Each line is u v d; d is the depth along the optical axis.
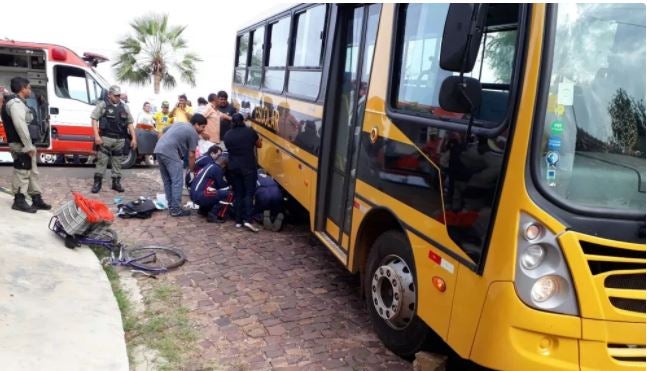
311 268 5.96
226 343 4.20
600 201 2.76
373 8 4.86
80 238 6.07
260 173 9.28
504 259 2.73
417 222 3.58
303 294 5.22
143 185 10.31
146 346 4.10
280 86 8.06
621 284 2.75
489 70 3.01
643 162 2.84
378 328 4.22
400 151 3.88
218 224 7.61
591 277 2.67
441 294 3.28
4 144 11.58
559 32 2.72
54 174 11.15
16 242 5.72
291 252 6.51
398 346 3.99
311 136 6.20
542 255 2.68
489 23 3.02
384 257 4.17
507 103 2.81
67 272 5.22
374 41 4.77
